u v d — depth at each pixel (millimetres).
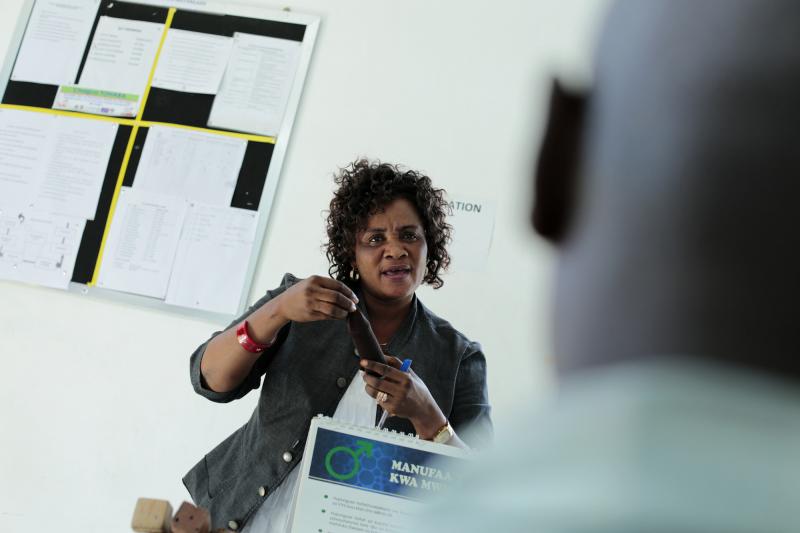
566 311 252
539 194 265
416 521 264
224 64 3061
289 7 3084
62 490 2705
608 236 241
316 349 1594
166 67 3090
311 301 1417
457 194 2811
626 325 229
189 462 2701
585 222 252
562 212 260
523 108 2867
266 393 1566
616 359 230
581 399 235
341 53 3010
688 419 209
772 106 222
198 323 2832
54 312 2881
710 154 224
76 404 2779
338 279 1783
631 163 241
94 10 3189
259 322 1490
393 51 2984
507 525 218
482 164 2838
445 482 1035
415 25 2998
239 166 2951
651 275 226
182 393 2768
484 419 1635
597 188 250
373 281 1693
